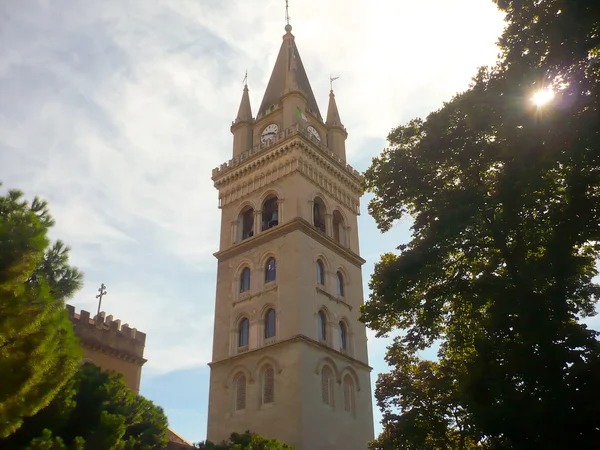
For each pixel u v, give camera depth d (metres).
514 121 27.06
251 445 35.94
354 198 66.69
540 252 29.00
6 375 16.34
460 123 31.75
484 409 23.77
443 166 32.59
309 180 60.25
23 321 17.00
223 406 52.41
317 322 53.59
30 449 17.20
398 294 30.95
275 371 50.38
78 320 43.59
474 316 31.11
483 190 30.39
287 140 60.59
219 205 65.19
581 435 21.59
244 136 67.94
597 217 25.14
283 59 72.50
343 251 60.94
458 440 38.47
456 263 31.91
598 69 24.19
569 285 25.75
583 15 23.34
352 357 55.72
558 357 22.88
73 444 21.16
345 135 70.56
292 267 54.34
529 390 23.56
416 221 31.95
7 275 17.06
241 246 59.62
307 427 46.97
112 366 44.84
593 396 21.38
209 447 35.28
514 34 28.27
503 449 23.84
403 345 34.69
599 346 23.00
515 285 26.34
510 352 24.09
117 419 21.72
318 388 49.94
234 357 53.91
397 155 34.09
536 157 25.75
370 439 53.16
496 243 28.75
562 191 27.48
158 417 31.31
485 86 30.48
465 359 33.03
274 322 53.69
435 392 37.62
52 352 17.98
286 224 56.34
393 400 41.00
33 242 18.19
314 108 70.38
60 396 22.14
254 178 62.72
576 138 23.80
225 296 58.56
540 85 26.02
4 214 19.61
